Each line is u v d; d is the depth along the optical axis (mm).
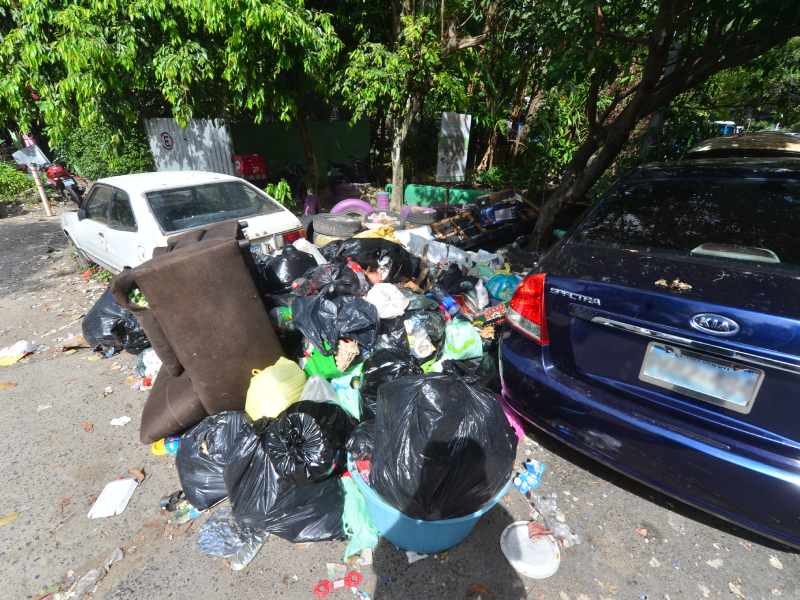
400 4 7207
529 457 2564
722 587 1856
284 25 5215
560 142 10180
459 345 3039
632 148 8383
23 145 11883
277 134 10602
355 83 6723
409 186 9102
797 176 1991
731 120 12828
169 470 2516
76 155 11016
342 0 7180
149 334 2520
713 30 4809
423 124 12367
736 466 1629
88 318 3756
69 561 1997
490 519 2182
